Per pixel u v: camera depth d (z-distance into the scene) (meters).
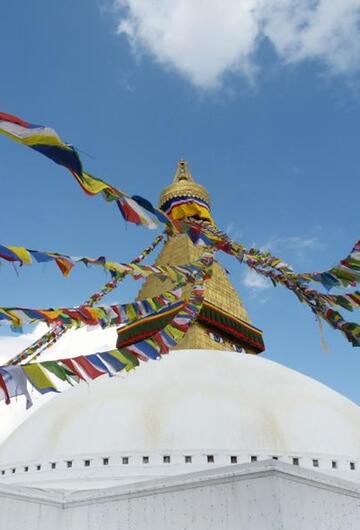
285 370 19.17
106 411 15.50
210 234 14.95
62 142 6.83
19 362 15.30
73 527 11.03
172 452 14.04
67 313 8.46
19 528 10.72
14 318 7.57
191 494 10.46
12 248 7.19
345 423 15.86
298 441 14.60
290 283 13.63
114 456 14.13
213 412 14.96
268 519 9.48
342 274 11.77
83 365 8.14
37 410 18.27
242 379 17.14
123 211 8.19
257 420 14.88
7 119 6.45
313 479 10.21
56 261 7.71
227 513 9.95
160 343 10.12
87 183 7.48
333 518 10.05
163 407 15.27
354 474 14.28
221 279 25.66
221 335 24.23
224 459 13.93
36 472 14.54
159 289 24.56
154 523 10.46
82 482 13.54
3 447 17.08
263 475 9.84
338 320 12.35
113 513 10.87
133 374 17.42
